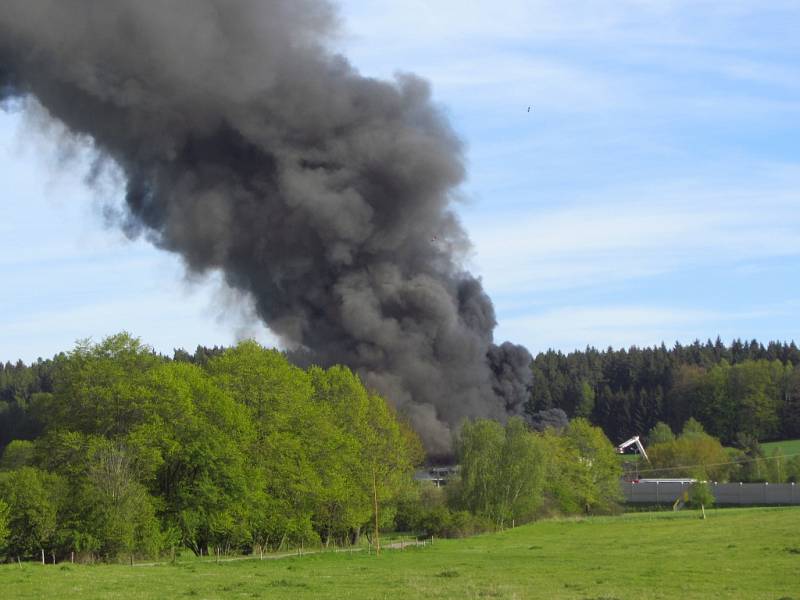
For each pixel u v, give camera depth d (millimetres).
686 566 45969
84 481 56625
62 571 44250
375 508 72375
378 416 83938
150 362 64438
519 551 61125
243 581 40344
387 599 33125
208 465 61031
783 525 70188
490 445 91062
